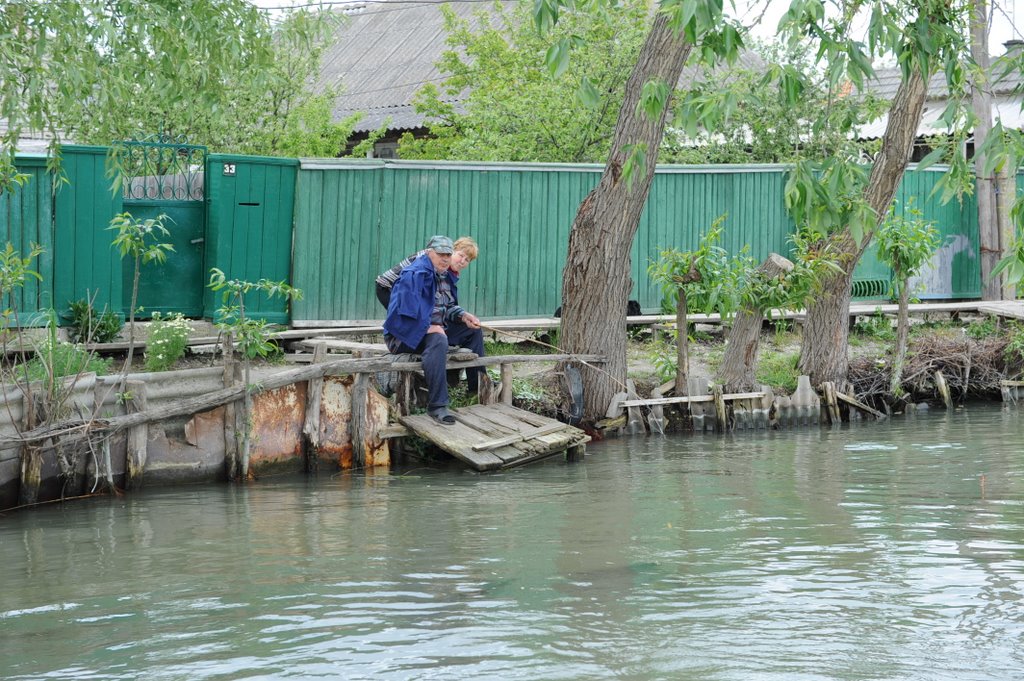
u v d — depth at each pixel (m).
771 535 8.31
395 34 35.47
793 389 15.02
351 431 11.55
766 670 5.45
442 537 8.33
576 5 6.96
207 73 11.11
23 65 9.73
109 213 14.53
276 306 15.99
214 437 10.81
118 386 10.37
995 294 21.23
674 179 18.75
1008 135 6.24
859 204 6.37
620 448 12.81
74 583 7.10
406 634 6.02
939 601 6.57
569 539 8.23
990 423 14.42
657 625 6.14
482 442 11.26
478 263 17.20
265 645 5.86
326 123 22.42
